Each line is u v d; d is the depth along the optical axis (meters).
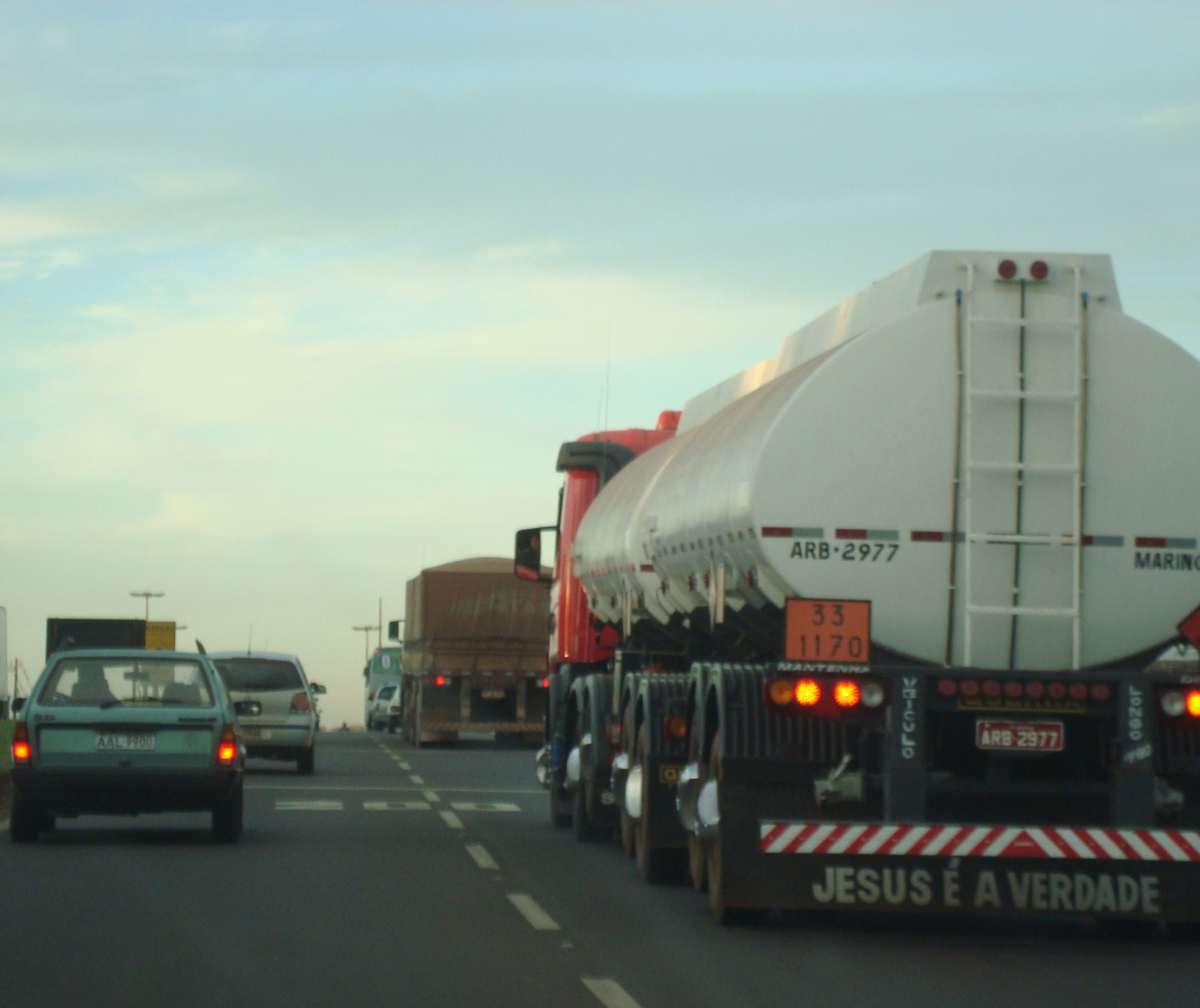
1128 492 43.75
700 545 51.50
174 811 65.56
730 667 46.91
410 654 189.75
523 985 36.84
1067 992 37.06
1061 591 43.53
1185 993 37.03
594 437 82.31
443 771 123.69
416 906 48.97
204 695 65.69
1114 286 44.25
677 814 55.66
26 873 56.03
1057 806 43.62
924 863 43.06
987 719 42.75
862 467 43.53
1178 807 42.81
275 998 35.28
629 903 50.62
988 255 44.19
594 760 67.94
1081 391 43.78
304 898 50.41
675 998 35.69
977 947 43.62
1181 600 43.72
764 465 43.56
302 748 116.75
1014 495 43.56
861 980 38.16
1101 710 42.78
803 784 44.75
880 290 46.50
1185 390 44.00
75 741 63.97
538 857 63.59
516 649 172.75
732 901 43.94
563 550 81.75
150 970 38.28
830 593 43.31
